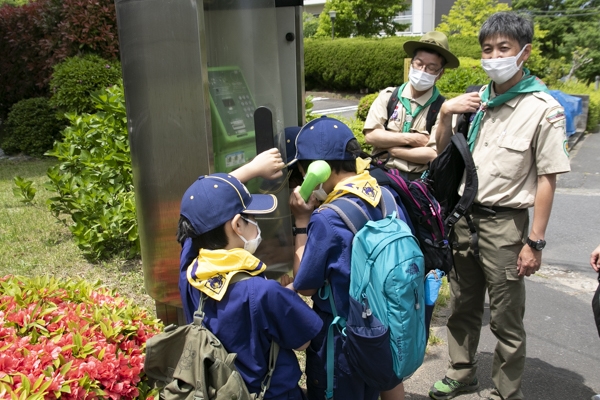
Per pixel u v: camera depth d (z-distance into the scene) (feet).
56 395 5.56
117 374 6.25
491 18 8.42
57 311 7.17
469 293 9.61
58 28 31.32
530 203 8.58
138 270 14.66
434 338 12.12
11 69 35.58
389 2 77.05
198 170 7.88
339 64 62.75
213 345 5.75
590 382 10.85
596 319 8.70
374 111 12.00
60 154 17.06
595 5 81.82
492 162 8.63
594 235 20.12
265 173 7.26
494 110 8.73
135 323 7.27
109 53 29.86
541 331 12.89
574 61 66.03
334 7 76.59
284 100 10.46
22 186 17.75
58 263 14.85
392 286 6.15
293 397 6.51
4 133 33.30
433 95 11.55
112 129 16.33
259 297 5.91
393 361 6.34
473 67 42.16
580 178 29.01
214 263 6.01
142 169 8.41
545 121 8.18
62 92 28.12
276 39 9.12
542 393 10.46
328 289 6.83
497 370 9.27
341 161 7.13
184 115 7.77
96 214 15.26
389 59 58.44
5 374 5.57
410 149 11.44
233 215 6.14
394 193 7.64
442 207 9.01
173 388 5.90
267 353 6.20
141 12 7.66
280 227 8.68
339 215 6.66
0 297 7.31
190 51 7.45
